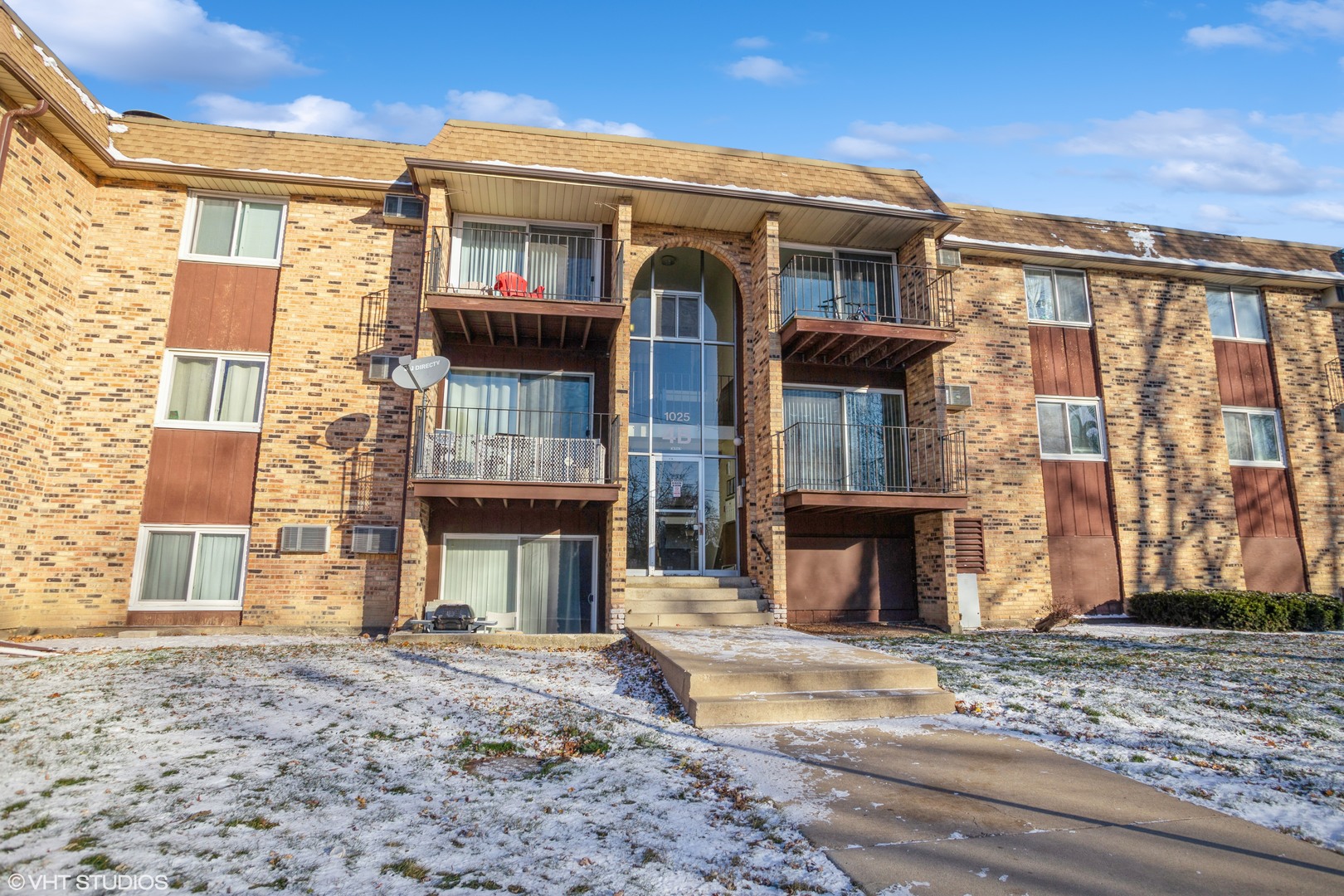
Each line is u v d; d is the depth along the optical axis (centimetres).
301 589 1155
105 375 1151
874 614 1355
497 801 444
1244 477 1556
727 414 1409
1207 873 365
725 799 456
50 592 1088
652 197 1253
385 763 499
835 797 459
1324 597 1338
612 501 1163
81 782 443
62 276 1123
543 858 369
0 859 351
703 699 638
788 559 1339
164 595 1137
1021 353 1466
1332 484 1588
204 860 356
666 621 1160
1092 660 871
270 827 394
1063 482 1458
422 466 1127
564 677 789
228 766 476
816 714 643
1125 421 1502
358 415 1211
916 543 1382
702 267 1452
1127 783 490
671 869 361
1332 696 699
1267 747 562
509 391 1302
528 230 1323
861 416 1426
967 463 1400
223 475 1172
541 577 1248
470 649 964
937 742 579
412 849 376
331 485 1186
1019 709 666
